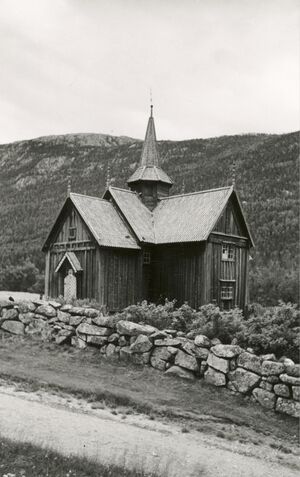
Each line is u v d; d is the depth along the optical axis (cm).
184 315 1730
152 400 1262
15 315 1922
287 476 896
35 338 1830
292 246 7506
